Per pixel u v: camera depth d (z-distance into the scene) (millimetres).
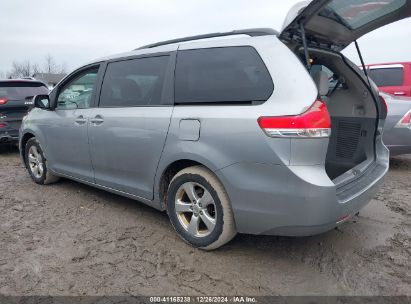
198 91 3287
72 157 4617
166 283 2906
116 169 4012
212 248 3287
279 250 3410
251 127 2857
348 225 4035
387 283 2918
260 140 2812
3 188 5344
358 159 3818
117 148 3912
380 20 3381
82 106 4461
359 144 3793
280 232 2916
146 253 3357
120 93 3998
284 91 2805
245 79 3027
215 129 3051
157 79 3641
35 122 5230
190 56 3438
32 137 5520
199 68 3342
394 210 4543
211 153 3072
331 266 3160
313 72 3605
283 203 2783
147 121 3574
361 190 3148
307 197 2699
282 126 2717
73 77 4676
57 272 3053
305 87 2779
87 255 3328
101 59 4344
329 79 3750
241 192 2947
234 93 3051
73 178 4777
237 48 3160
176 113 3359
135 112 3725
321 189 2703
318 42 3424
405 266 3182
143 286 2869
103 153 4105
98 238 3666
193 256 3293
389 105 6137
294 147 2705
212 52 3303
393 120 6047
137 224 3992
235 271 3066
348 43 3756
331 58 3592
